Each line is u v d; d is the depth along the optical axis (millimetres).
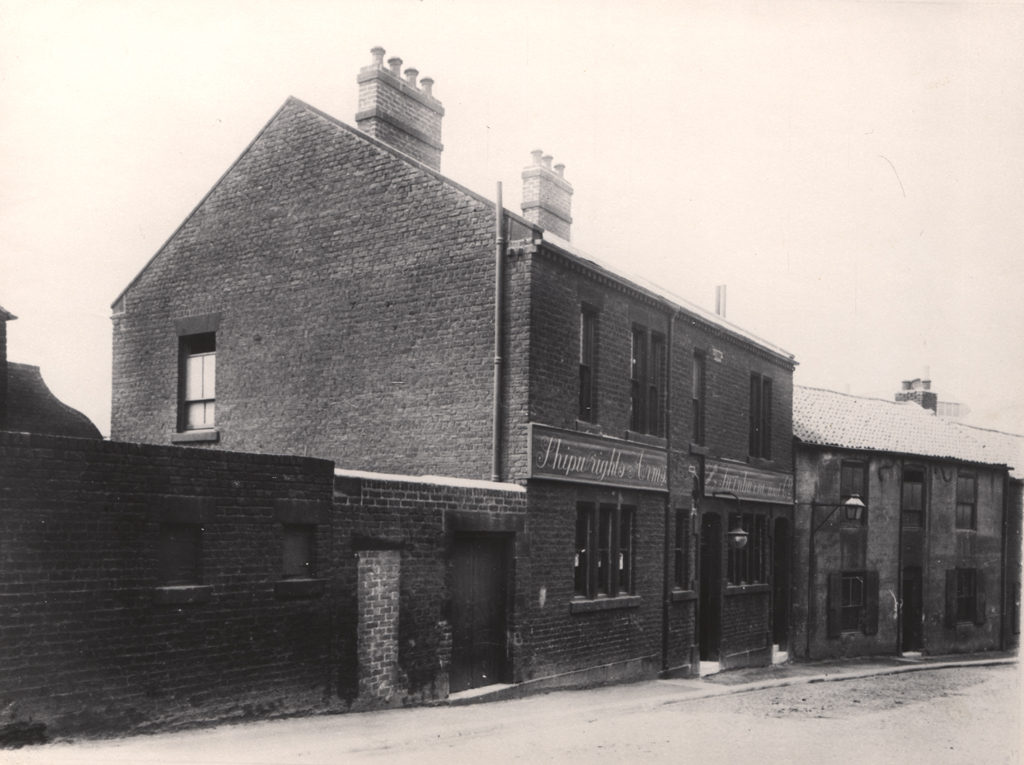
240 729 9773
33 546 8406
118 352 18578
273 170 17250
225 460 10055
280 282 16906
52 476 8570
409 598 12336
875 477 27469
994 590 30922
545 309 14859
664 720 12531
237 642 10070
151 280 18359
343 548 11391
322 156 16734
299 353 16547
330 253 16422
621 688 15945
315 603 10984
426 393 15195
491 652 14055
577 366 15719
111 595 8953
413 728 10734
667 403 18453
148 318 18312
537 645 14625
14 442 8328
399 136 17047
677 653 18688
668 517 18453
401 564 12242
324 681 11070
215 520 9922
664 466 18281
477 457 14648
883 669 23562
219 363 17375
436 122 17891
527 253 14523
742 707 14281
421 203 15594
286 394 16578
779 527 24828
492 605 14109
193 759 8492
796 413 26891
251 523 10289
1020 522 32094
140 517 9227
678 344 19078
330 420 16047
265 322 16969
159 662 9328
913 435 29156
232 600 10031
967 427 32062
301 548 10945
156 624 9320
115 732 8930
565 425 15305
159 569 9430
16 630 8250
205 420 17641
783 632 24641
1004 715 14445
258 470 10406
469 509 13336
